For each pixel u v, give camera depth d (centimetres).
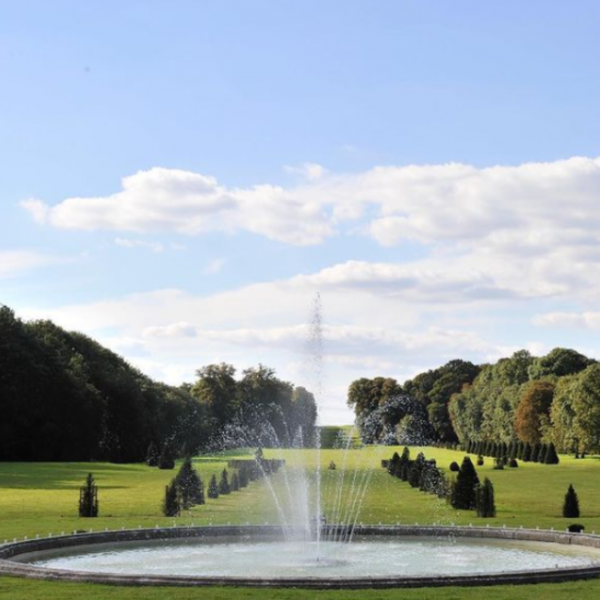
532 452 9869
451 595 1864
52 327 11675
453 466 7669
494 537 3089
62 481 6419
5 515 3906
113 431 11412
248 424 15888
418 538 3103
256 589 1928
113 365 12181
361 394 17600
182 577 1988
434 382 18075
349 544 2978
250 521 3806
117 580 1998
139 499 4944
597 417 10338
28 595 1861
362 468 8725
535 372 14538
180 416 13200
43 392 10125
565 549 2816
